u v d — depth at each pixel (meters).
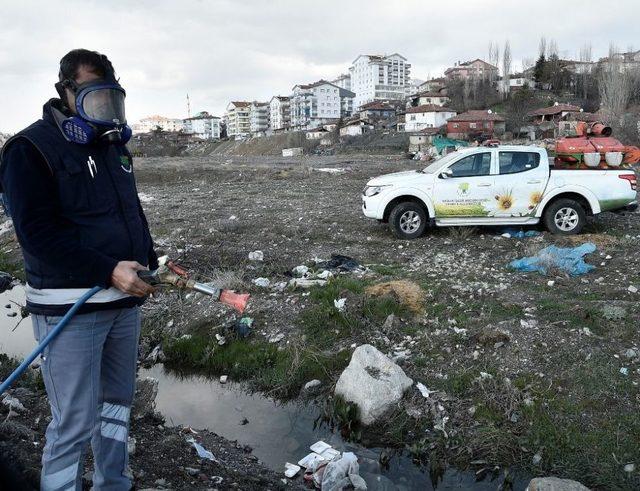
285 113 144.62
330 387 5.86
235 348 6.79
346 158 51.53
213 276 8.74
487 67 109.69
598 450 4.52
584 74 93.12
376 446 4.96
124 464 3.09
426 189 10.48
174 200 18.66
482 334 6.11
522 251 9.55
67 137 2.44
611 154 10.62
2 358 6.39
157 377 6.52
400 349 6.21
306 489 4.34
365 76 143.88
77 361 2.59
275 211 14.95
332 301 7.25
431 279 8.11
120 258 2.64
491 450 4.67
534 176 10.36
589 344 5.77
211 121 175.12
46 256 2.35
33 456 3.70
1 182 2.39
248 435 5.23
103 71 2.53
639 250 9.10
